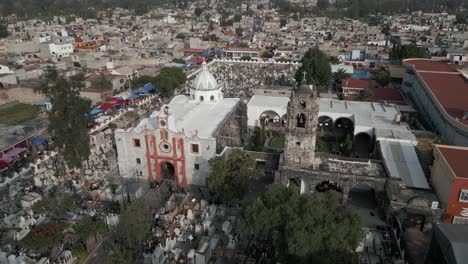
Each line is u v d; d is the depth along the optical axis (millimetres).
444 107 85625
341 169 65688
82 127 72062
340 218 46562
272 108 102812
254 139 93500
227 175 61906
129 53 180500
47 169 80062
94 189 72688
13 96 131125
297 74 129875
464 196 55875
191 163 72938
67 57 177625
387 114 96188
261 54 187625
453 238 40844
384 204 62031
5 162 79750
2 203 69125
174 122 77438
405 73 125000
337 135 98625
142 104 117938
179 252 54375
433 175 65188
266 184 73312
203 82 90000
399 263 50125
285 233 45781
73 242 57125
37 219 62938
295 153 64562
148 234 55844
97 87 131625
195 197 70188
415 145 77000
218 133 74188
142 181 76438
